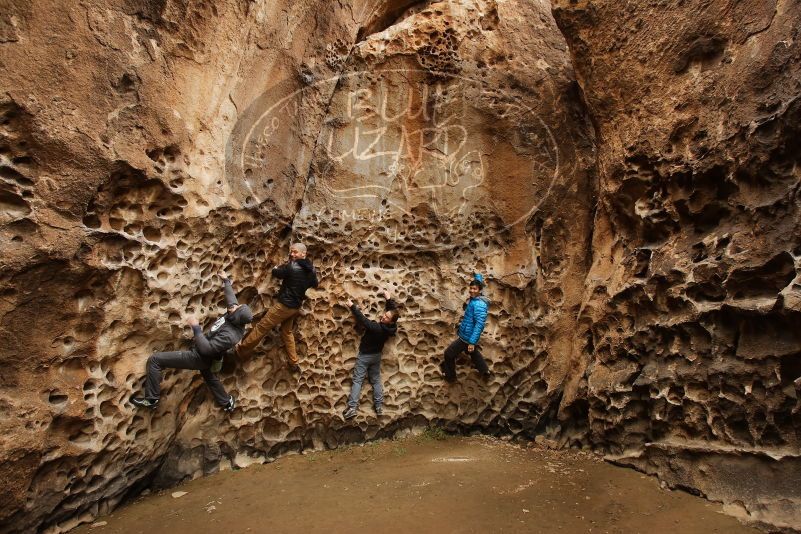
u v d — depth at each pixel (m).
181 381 4.46
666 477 4.16
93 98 3.57
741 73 3.83
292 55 5.04
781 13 3.65
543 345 5.50
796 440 3.46
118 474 4.03
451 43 5.55
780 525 3.31
